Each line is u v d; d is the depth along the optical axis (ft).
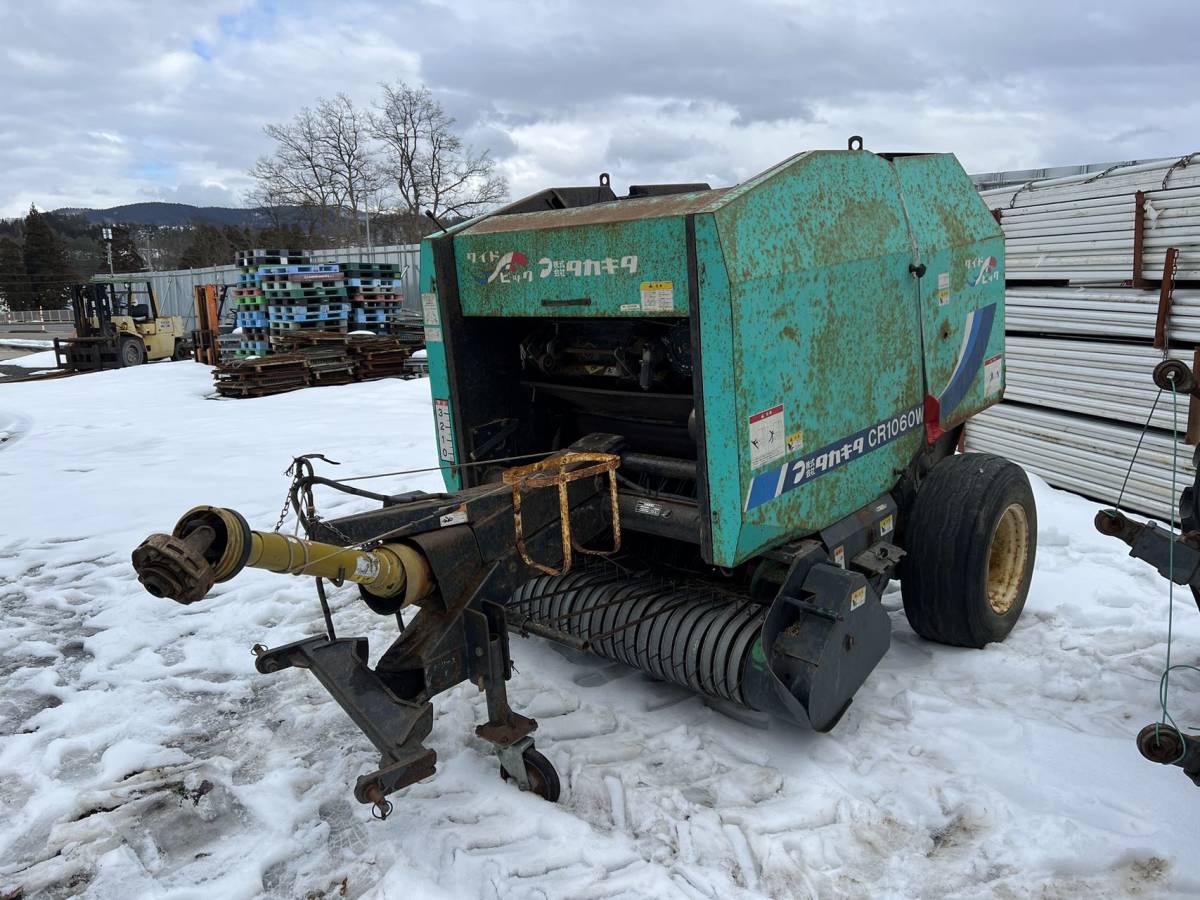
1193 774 7.95
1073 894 8.52
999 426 23.21
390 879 8.75
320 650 9.83
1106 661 13.12
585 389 12.41
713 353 9.59
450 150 137.39
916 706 11.90
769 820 9.54
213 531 7.26
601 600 12.14
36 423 37.68
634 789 10.13
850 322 11.18
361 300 53.98
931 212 12.90
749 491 9.92
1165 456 18.34
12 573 18.63
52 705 13.07
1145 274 18.43
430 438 30.32
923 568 13.01
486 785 10.32
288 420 35.53
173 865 9.37
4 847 9.79
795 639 10.45
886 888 8.67
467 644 9.82
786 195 10.29
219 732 12.09
